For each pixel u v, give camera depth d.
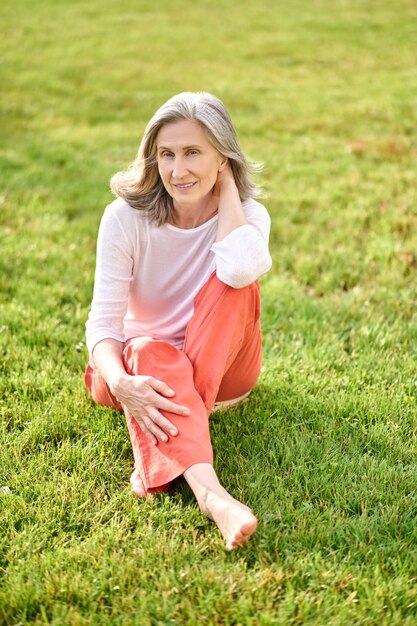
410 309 4.36
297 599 2.22
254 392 3.39
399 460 2.92
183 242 2.90
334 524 2.56
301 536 2.48
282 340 4.01
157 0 22.03
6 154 7.86
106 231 2.90
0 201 6.30
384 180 7.01
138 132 9.02
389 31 16.81
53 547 2.48
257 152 8.10
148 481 2.62
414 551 2.42
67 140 8.55
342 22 18.05
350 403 3.29
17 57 14.06
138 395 2.58
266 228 2.95
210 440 2.75
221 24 18.30
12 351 3.77
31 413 3.22
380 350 3.83
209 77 12.74
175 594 2.26
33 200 6.36
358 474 2.84
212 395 2.72
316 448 2.96
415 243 5.30
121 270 2.92
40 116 9.70
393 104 10.31
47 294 4.52
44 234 5.59
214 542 2.47
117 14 19.67
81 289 4.64
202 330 2.73
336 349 3.85
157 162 2.80
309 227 5.81
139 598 2.24
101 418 3.17
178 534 2.52
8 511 2.60
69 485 2.75
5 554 2.45
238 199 2.86
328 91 11.45
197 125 2.67
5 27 17.34
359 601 2.23
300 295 4.57
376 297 4.51
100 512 2.62
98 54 14.66
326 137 8.80
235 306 2.74
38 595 2.25
